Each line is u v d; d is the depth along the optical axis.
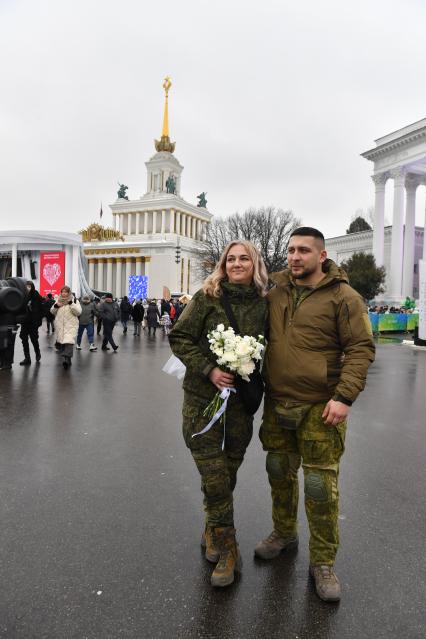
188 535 2.93
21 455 4.45
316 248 2.52
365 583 2.46
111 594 2.31
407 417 6.52
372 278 40.41
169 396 7.44
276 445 2.70
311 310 2.50
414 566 2.64
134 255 74.44
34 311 10.64
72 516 3.17
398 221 41.56
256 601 2.29
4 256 34.53
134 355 13.22
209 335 2.53
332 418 2.33
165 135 86.88
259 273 2.63
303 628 2.10
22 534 2.91
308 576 2.53
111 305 14.04
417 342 19.23
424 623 2.15
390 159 42.50
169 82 87.31
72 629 2.06
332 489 2.46
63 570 2.51
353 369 2.36
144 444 4.86
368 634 2.07
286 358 2.51
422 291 18.80
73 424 5.62
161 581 2.43
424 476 4.13
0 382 8.31
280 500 2.73
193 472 4.05
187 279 75.38
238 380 2.54
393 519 3.25
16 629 2.05
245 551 2.78
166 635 2.03
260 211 50.91
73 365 10.74
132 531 2.97
